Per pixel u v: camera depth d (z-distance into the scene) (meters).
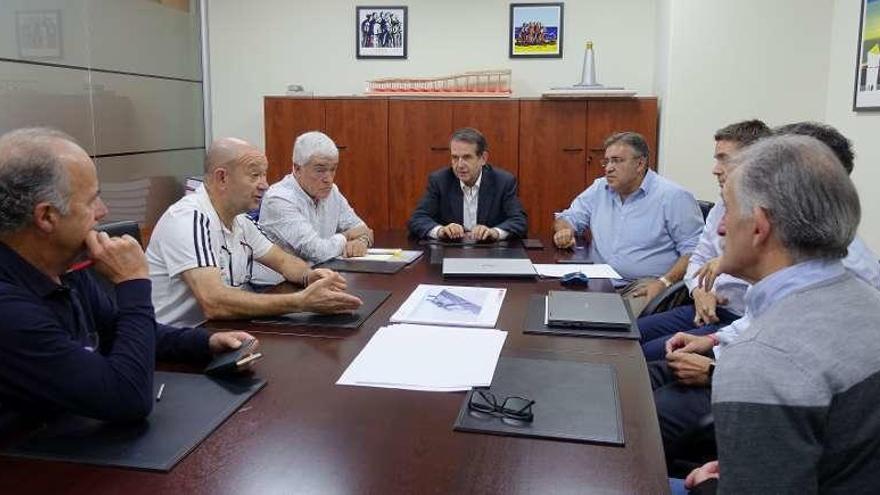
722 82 4.07
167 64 4.81
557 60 5.06
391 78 5.22
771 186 1.03
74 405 1.09
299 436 1.09
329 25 5.25
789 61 3.97
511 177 3.44
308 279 2.10
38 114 3.64
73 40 3.88
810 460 0.91
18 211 1.09
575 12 5.00
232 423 1.14
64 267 1.21
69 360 1.08
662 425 1.71
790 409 0.91
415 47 5.19
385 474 0.97
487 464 1.00
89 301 1.34
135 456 1.02
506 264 2.42
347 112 4.80
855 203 1.02
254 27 5.31
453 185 3.45
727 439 0.94
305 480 0.96
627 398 1.25
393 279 2.24
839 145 1.77
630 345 1.56
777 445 0.91
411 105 4.74
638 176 2.87
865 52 3.32
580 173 4.66
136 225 2.09
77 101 3.93
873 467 0.95
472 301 1.92
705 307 2.25
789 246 1.04
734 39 4.02
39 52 3.63
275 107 4.84
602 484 0.95
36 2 3.59
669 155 4.18
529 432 1.10
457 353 1.47
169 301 1.91
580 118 4.61
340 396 1.25
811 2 3.91
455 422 1.14
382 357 1.45
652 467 1.00
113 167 4.28
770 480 0.91
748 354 0.97
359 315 1.77
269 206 2.66
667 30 4.21
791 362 0.94
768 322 1.00
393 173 4.82
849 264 1.78
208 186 2.05
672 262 2.88
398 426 1.13
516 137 4.68
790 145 1.05
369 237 2.98
